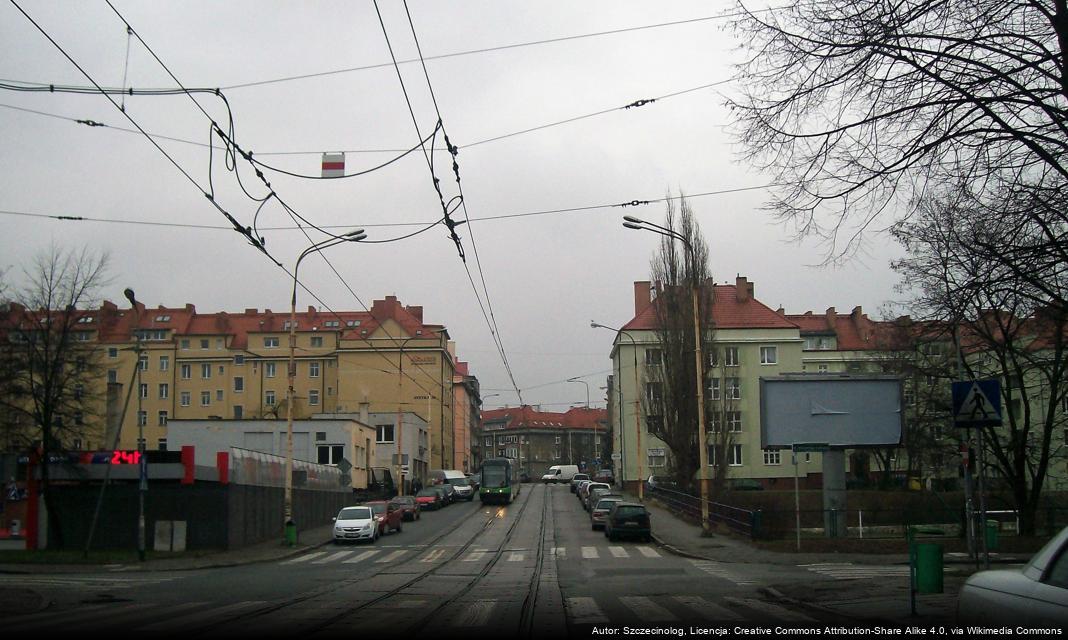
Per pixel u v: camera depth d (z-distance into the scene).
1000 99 10.66
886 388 30.67
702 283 47.50
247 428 59.62
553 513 51.72
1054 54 10.47
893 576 19.14
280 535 37.62
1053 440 34.94
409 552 30.80
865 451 62.69
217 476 31.67
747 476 64.25
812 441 30.19
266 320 91.19
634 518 33.53
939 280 21.28
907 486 52.88
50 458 31.28
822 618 12.52
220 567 25.92
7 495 32.12
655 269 49.06
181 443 59.31
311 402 87.69
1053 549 6.61
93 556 28.19
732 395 64.88
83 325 32.31
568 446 152.62
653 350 50.62
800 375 30.67
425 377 87.38
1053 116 10.58
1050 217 11.70
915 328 24.56
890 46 10.45
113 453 31.52
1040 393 33.72
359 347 87.50
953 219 12.56
